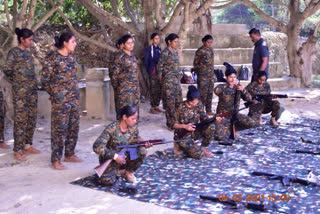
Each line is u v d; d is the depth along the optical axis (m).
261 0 18.89
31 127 6.32
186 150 6.00
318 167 5.55
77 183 4.98
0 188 4.77
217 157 6.12
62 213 4.06
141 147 4.86
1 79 8.10
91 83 8.85
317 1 13.52
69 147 5.92
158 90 9.74
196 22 11.61
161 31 10.96
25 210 4.14
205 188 4.75
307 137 7.26
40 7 11.41
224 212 4.03
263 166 5.64
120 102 6.97
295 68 14.51
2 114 6.59
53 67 5.46
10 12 10.72
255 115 8.03
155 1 10.70
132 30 11.27
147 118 9.29
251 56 14.81
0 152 6.42
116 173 5.12
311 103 11.10
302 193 4.57
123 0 12.63
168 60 8.05
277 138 7.23
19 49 6.11
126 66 6.87
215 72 11.09
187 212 4.07
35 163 5.87
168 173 5.36
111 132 4.73
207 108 9.45
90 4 10.84
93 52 13.01
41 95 8.98
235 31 16.08
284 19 29.62
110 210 4.12
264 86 7.85
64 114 5.57
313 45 14.48
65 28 13.22
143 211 4.09
